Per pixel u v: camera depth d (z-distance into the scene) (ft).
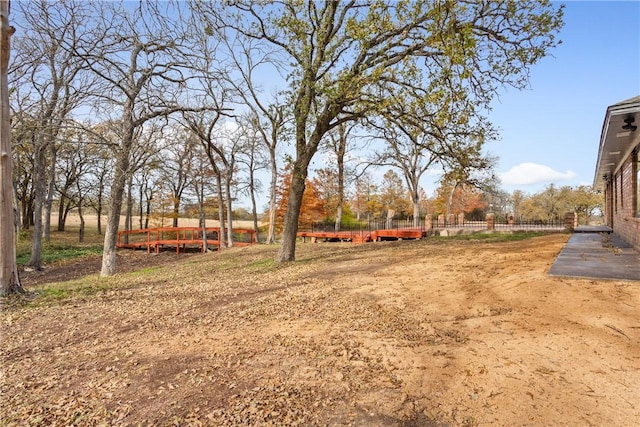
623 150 34.40
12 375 13.05
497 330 14.58
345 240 77.25
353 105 35.65
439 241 53.01
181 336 16.55
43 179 57.06
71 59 42.24
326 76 35.09
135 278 36.65
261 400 10.61
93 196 96.37
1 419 10.25
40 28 35.14
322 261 38.11
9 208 24.31
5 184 24.03
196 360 13.74
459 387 10.71
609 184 62.34
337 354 13.56
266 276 31.96
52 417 10.28
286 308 20.34
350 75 31.68
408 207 139.03
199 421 9.72
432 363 12.30
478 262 29.30
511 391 10.25
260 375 12.21
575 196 142.31
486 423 9.06
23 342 16.37
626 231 37.06
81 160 80.43
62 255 69.97
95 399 11.16
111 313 21.11
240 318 18.92
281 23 34.01
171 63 40.47
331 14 34.88
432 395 10.42
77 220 157.28
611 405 9.32
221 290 26.84
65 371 13.28
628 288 17.12
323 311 19.29
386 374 11.82
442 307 18.33
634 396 9.59
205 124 72.54
